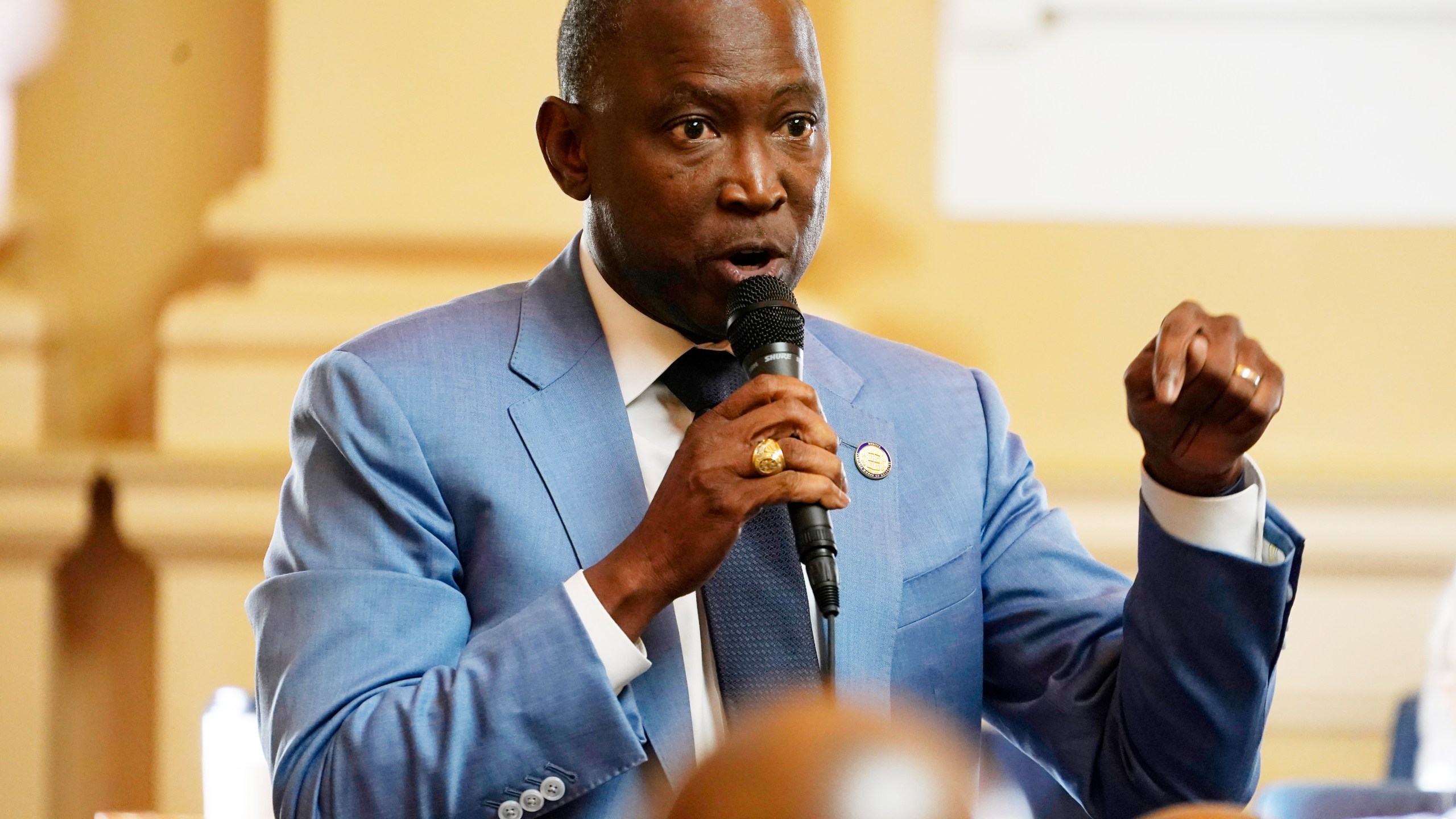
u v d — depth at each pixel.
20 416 10.28
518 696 3.94
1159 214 11.11
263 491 10.03
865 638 4.35
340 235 10.34
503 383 4.46
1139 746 4.28
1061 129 11.07
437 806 3.89
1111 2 11.07
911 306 10.99
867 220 11.00
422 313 4.68
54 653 10.18
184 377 10.20
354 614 4.15
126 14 10.77
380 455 4.30
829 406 4.72
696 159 4.17
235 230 10.34
